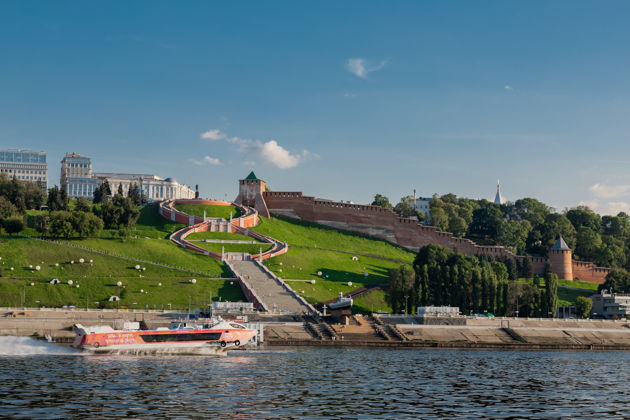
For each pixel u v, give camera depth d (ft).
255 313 607.37
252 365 387.75
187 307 645.10
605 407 271.08
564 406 271.28
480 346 602.03
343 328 602.85
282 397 275.59
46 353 428.15
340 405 260.42
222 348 447.42
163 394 273.33
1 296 615.57
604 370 412.16
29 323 536.01
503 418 243.40
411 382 330.95
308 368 378.53
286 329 587.27
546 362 460.55
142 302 643.04
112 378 313.73
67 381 299.58
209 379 321.32
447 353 522.47
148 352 431.84
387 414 244.83
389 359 447.83
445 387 316.40
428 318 643.45
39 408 236.02
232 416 233.76
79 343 424.46
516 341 625.82
